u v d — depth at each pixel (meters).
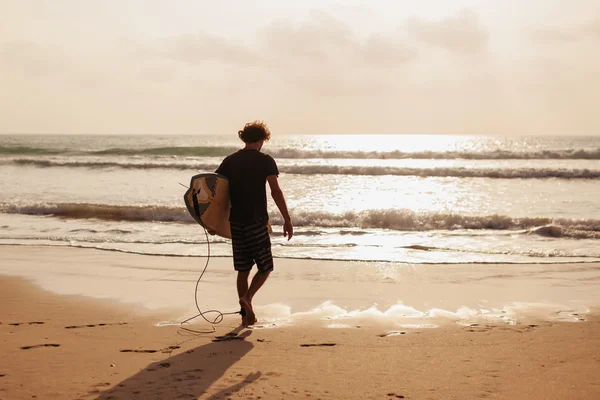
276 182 4.52
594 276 6.67
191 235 10.09
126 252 8.35
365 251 8.46
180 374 3.40
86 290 5.96
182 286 6.16
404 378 3.33
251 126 4.59
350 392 3.10
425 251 8.48
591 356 3.74
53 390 3.11
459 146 67.88
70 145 54.50
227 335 4.32
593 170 21.80
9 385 3.19
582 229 10.55
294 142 93.69
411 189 17.94
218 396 3.04
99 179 20.33
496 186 18.78
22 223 11.53
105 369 3.48
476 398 3.01
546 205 14.20
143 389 3.13
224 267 7.23
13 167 24.92
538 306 5.29
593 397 3.02
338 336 4.29
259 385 3.21
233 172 4.52
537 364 3.58
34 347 3.96
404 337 4.26
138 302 5.45
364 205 14.34
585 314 4.98
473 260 7.72
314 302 5.47
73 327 4.53
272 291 5.93
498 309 5.18
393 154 33.50
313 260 7.72
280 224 11.42
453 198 15.70
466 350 3.90
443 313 5.04
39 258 7.89
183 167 24.80
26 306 5.27
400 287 6.11
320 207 13.90
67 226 11.16
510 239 9.70
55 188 17.62
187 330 4.47
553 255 8.17
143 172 23.16
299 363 3.62
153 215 12.27
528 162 30.20
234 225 4.55
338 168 23.38
